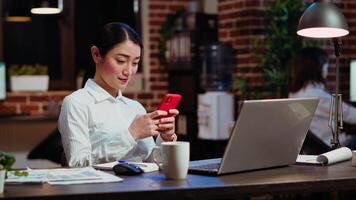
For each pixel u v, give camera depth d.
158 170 2.49
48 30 6.89
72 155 2.68
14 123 5.92
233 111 5.73
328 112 4.74
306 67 4.82
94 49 2.87
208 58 5.93
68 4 6.91
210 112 5.68
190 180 2.22
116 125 2.84
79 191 2.01
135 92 6.95
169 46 6.37
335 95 2.92
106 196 1.99
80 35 6.97
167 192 2.04
